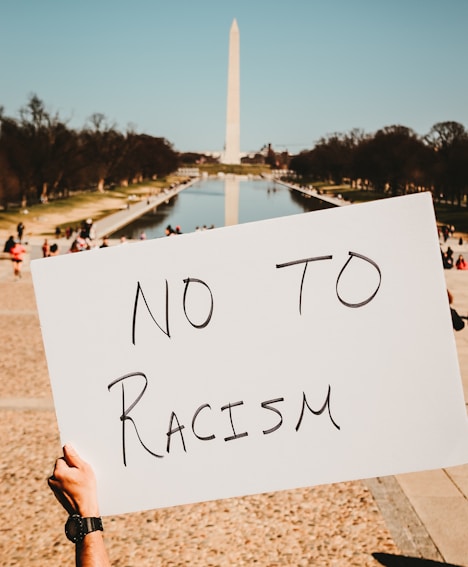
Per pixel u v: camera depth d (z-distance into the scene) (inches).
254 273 79.4
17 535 219.0
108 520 231.0
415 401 77.8
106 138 4116.6
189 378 78.8
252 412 78.8
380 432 77.9
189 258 79.2
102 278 78.2
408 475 269.4
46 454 291.6
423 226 77.7
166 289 78.9
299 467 78.2
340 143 5816.9
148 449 77.8
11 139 2869.1
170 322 78.7
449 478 265.4
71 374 77.6
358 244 78.5
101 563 57.1
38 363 460.1
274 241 79.3
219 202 3693.4
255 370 79.1
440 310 77.9
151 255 78.9
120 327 78.3
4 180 2726.4
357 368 78.4
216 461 78.2
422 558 202.8
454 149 3120.1
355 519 230.4
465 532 219.9
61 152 3127.5
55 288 77.7
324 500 246.5
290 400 78.8
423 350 77.9
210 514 235.3
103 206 3253.0
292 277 79.1
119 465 77.4
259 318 79.2
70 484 62.4
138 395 78.0
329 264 78.8
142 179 6299.2
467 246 1635.1
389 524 226.2
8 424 331.0
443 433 77.4
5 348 507.5
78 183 3944.4
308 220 79.0
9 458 285.7
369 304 78.4
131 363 78.2
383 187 4266.7
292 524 227.1
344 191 4685.0
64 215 2642.7
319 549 209.3
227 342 79.1
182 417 78.4
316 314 79.0
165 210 3075.8
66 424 77.3
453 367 77.6
